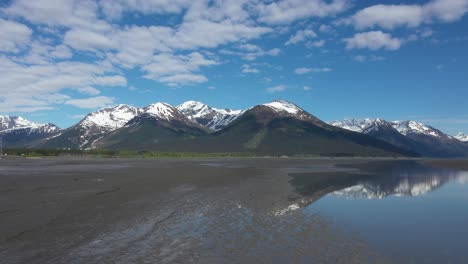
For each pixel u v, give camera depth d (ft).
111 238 58.59
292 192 124.26
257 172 222.69
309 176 197.67
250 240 59.31
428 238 62.28
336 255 52.06
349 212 86.63
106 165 300.61
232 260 49.29
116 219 72.33
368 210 89.56
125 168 249.14
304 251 53.67
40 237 57.52
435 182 169.48
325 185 149.79
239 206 92.79
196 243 57.11
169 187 129.29
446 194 123.54
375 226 71.31
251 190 127.13
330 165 355.77
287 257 50.83
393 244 58.13
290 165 342.85
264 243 57.72
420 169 290.35
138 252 51.96
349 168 295.48
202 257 50.37
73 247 53.16
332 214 83.92
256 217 78.74
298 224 72.28
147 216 76.59
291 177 188.65
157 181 150.20
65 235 59.26
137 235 60.95
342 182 164.35
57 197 97.35
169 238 59.72
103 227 65.46
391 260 50.29
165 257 50.11
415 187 146.00
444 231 67.56
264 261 49.03
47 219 69.82
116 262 47.62
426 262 49.70
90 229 63.62
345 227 70.18
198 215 79.61
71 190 113.39
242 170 241.96
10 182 136.05
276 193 120.67
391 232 66.33
